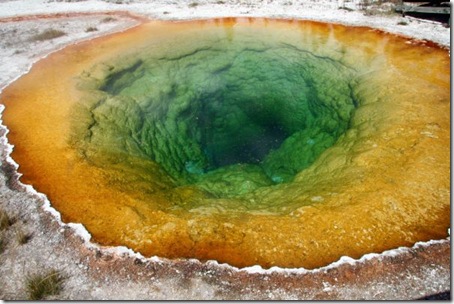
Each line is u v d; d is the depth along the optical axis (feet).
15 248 18.88
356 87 35.17
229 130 45.68
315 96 40.50
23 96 33.88
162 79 40.70
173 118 39.73
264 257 17.79
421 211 19.72
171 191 25.13
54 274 17.24
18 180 23.56
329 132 36.09
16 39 49.19
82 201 21.79
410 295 15.76
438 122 26.35
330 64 39.91
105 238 19.20
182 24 50.37
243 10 54.49
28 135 28.07
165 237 19.12
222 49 44.83
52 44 46.24
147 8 59.72
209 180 32.83
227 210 22.08
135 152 29.60
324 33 44.21
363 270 16.83
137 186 23.88
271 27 47.24
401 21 45.27
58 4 66.85
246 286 16.46
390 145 24.95
